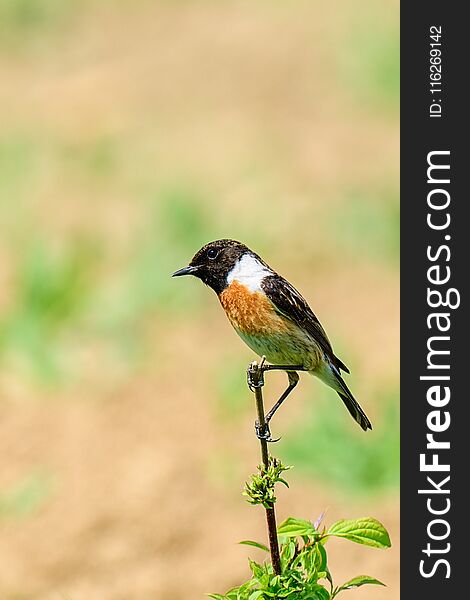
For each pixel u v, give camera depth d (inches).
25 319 594.6
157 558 430.0
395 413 494.3
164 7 1168.8
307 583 231.5
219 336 611.8
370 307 628.1
